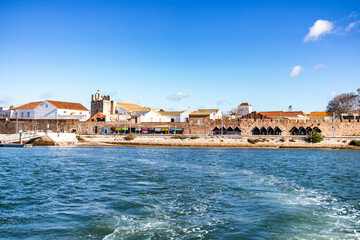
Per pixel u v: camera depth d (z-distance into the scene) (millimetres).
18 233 14250
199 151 76250
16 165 41625
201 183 27312
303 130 105812
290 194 22719
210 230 14469
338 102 153750
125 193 22922
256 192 23297
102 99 147375
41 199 21062
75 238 13562
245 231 14344
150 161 48281
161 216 16688
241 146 94438
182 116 136625
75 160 49188
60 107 132625
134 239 13305
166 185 26297
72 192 23438
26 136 94375
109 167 39781
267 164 45812
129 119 128250
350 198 22000
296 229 14609
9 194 22734
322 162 50656
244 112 177125
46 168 38469
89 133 119875
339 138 95312
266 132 107312
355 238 13375
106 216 16688
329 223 15523
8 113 143125
